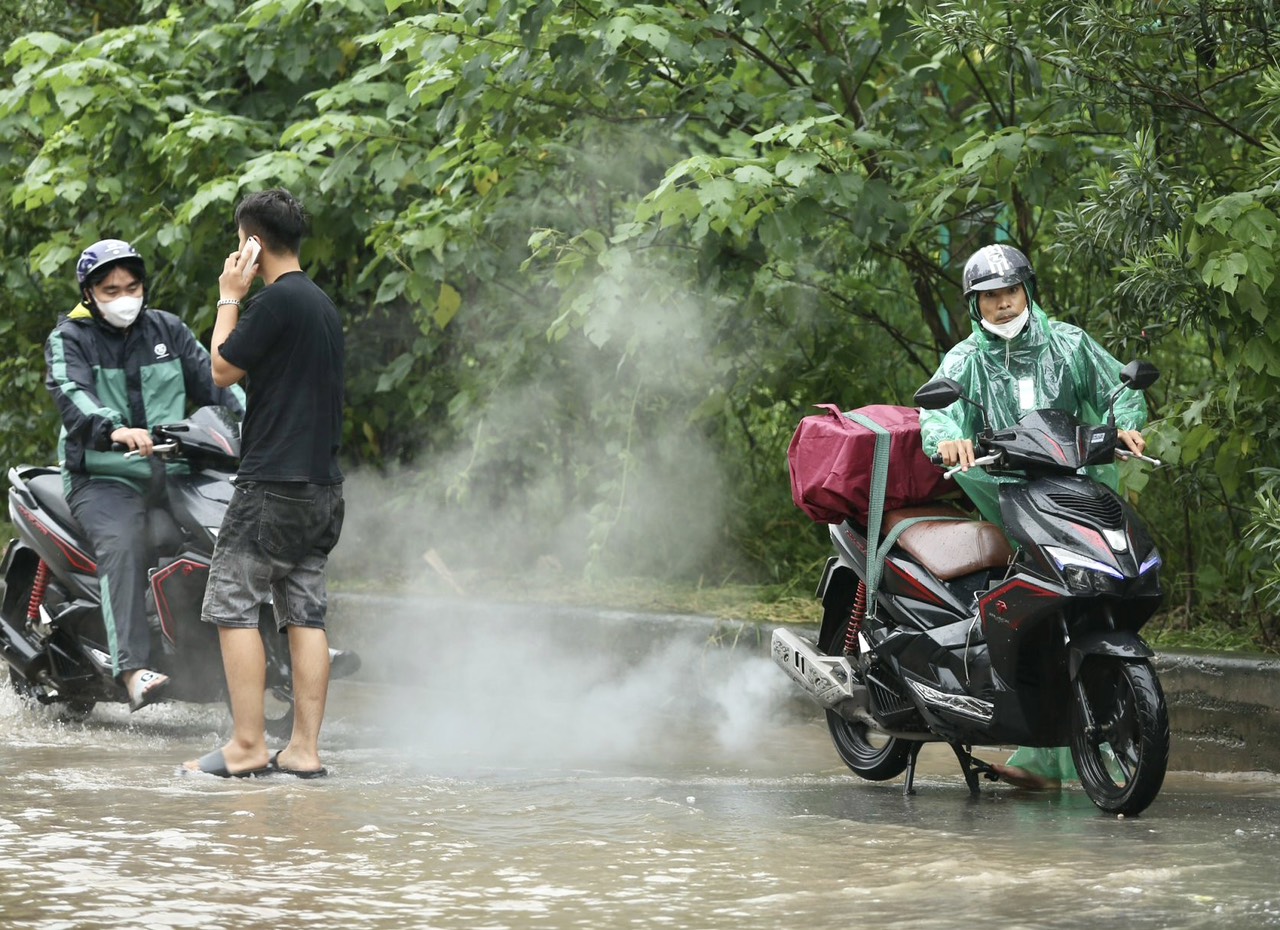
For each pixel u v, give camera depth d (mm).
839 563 12047
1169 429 13328
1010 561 10586
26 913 7398
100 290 13320
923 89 16219
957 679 10758
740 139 15703
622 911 7477
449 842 9031
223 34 18266
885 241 14578
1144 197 12250
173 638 12984
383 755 12922
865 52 15625
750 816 9984
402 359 18922
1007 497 10367
